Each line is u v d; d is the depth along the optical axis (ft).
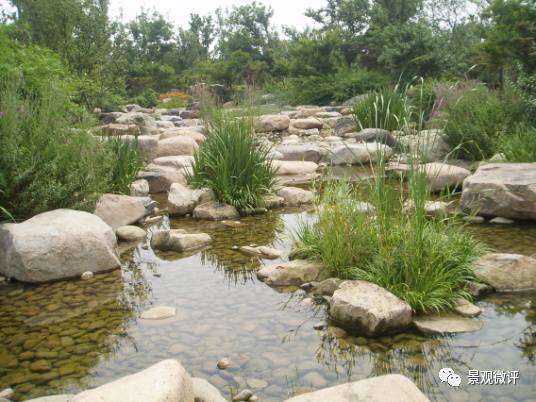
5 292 13.17
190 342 10.20
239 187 21.34
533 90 28.45
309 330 10.63
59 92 20.59
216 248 16.57
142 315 11.50
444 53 77.00
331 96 82.53
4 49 27.63
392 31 82.33
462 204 18.67
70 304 12.32
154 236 16.93
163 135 38.81
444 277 11.63
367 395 7.28
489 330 10.31
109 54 55.77
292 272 13.41
